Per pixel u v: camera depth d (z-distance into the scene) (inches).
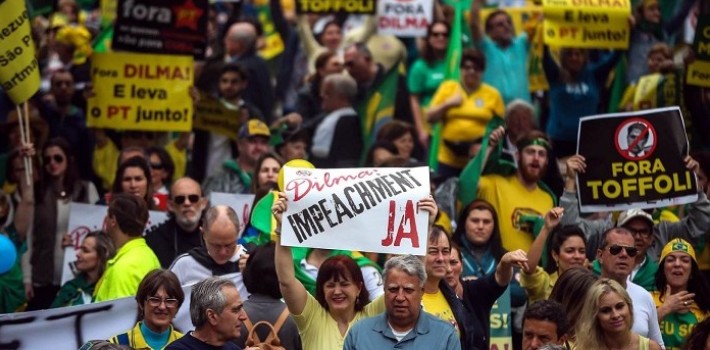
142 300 610.2
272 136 940.0
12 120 915.4
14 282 772.6
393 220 578.2
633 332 624.1
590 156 743.1
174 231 756.6
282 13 1134.4
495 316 689.0
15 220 800.3
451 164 961.5
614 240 669.9
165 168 863.1
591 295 607.2
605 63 1008.9
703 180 813.9
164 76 889.5
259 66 1079.6
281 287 582.9
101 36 1023.0
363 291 597.3
